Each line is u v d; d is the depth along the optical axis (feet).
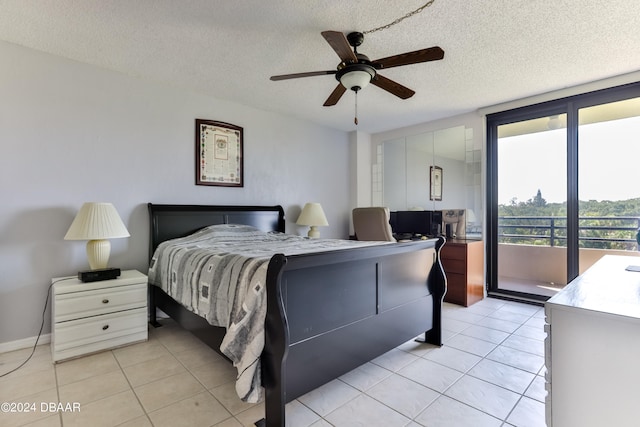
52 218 8.07
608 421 2.88
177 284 7.57
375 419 5.07
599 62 8.50
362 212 11.92
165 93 10.02
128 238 9.30
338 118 13.73
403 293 7.09
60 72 8.19
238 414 5.20
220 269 5.91
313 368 5.12
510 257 12.29
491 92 10.66
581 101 10.25
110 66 8.75
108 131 8.93
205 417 5.12
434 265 8.07
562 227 11.07
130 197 9.32
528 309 10.91
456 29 6.93
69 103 8.32
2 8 6.21
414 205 14.69
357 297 5.96
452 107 12.23
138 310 8.13
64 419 5.04
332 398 5.66
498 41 7.41
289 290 4.80
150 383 6.16
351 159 16.06
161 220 9.66
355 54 6.25
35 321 7.87
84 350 7.32
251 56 8.19
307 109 12.50
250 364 4.60
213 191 11.12
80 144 8.48
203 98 10.88
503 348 7.75
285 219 13.21
